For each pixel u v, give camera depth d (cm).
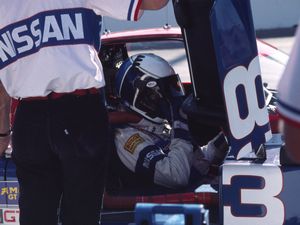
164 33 574
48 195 364
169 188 425
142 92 427
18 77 352
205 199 400
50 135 350
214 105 401
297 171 366
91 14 351
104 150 356
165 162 419
